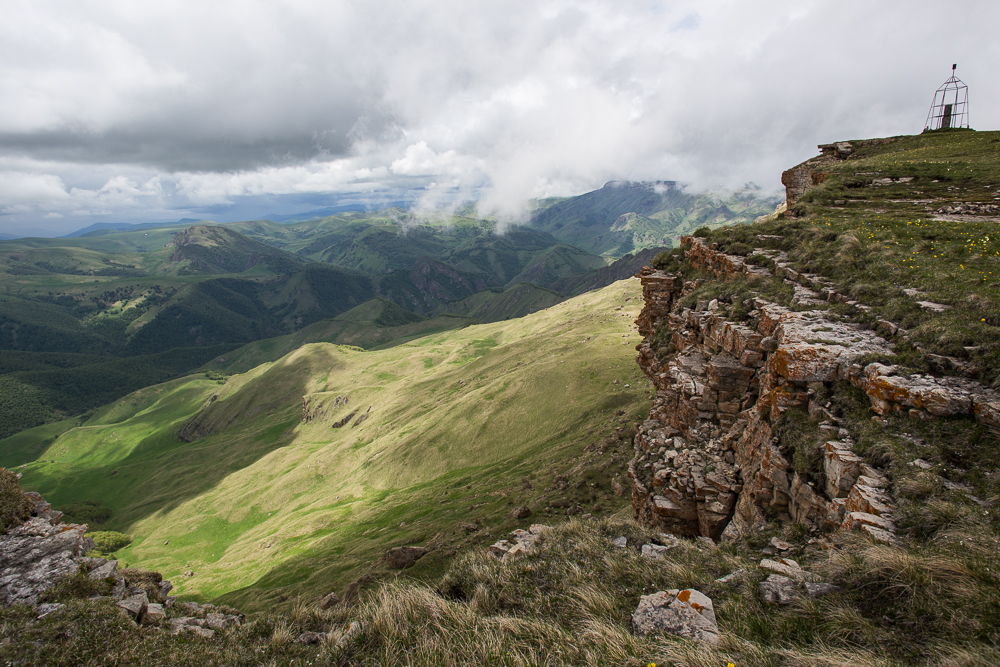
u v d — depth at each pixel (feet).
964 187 123.44
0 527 44.62
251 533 507.30
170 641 36.19
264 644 38.55
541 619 31.89
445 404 620.08
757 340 74.90
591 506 143.13
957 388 42.16
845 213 114.42
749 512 59.11
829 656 22.07
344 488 520.01
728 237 113.70
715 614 28.58
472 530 178.91
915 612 24.22
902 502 35.29
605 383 449.06
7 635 32.30
